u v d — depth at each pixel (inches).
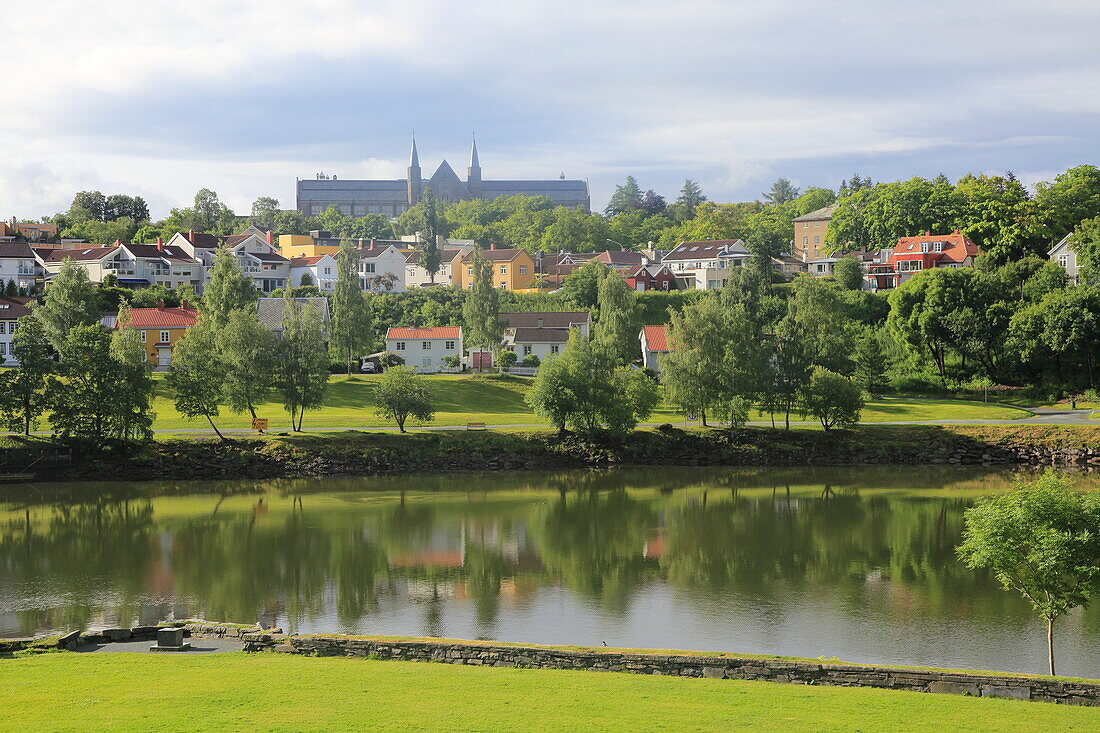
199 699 1236.5
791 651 1850.4
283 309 6402.6
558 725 1141.7
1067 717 1204.5
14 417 3993.6
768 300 6889.8
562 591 2308.1
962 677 1348.4
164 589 2327.8
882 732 1130.0
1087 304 5398.6
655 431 4448.8
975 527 1612.9
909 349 6087.6
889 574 2429.9
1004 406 5167.3
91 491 3678.6
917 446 4254.4
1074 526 1526.8
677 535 2923.2
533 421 4699.8
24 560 2630.4
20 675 1374.3
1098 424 4355.3
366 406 4985.2
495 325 5925.2
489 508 3368.6
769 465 4234.7
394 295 7716.5
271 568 2546.8
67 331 5354.3
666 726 1141.7
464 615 2111.2
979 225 7514.8
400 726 1130.7
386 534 2960.1
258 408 4913.9
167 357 5826.8
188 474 3937.0
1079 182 7829.7
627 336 6205.7
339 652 1553.9
